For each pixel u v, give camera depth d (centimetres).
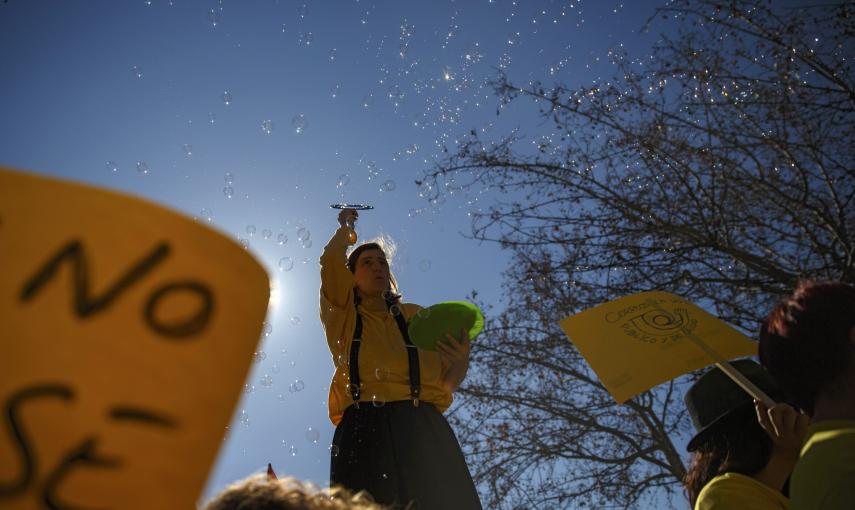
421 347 334
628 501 994
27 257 81
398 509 299
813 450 168
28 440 80
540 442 968
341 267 345
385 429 317
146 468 83
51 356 81
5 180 81
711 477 228
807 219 846
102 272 83
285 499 124
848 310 180
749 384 217
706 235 828
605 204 849
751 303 861
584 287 856
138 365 83
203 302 86
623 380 234
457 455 320
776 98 831
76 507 81
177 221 86
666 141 834
